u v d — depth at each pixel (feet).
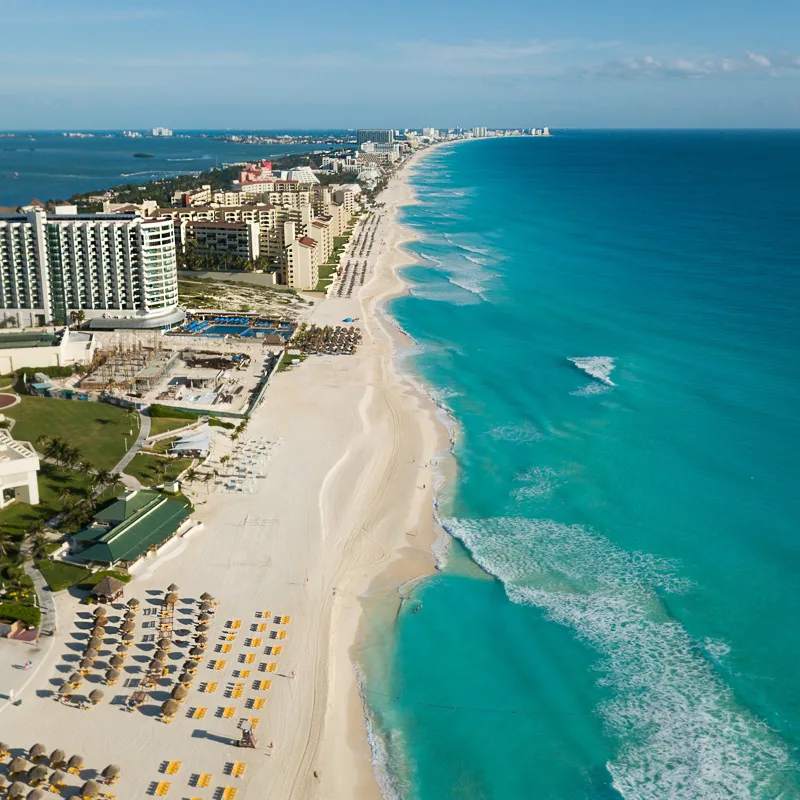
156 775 198.59
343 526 325.83
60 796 189.88
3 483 313.12
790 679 237.86
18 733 208.74
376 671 245.45
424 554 308.60
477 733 222.28
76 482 344.08
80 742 207.10
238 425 420.77
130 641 245.24
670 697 233.35
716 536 313.32
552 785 205.36
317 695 230.27
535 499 348.79
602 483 360.07
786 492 344.90
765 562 295.07
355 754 213.05
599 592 282.56
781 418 422.41
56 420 417.08
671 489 351.67
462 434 420.77
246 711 222.28
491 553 307.99
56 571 280.31
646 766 209.97
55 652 239.71
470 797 201.67
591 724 224.94
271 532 317.01
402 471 377.71
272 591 278.05
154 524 305.94
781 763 208.85
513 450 398.42
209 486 352.28
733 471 365.20
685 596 277.64
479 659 251.19
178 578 281.95
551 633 262.67
